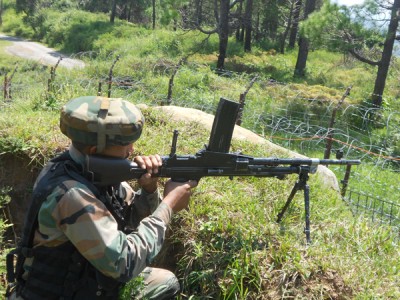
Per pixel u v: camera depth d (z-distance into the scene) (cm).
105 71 1914
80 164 264
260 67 2741
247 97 1473
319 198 466
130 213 310
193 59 2786
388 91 2117
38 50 3850
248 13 3144
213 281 352
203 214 402
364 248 384
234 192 445
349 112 1514
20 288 267
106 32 3825
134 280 303
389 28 1609
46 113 631
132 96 1117
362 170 1024
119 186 299
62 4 5309
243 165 317
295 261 343
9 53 3588
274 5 3300
